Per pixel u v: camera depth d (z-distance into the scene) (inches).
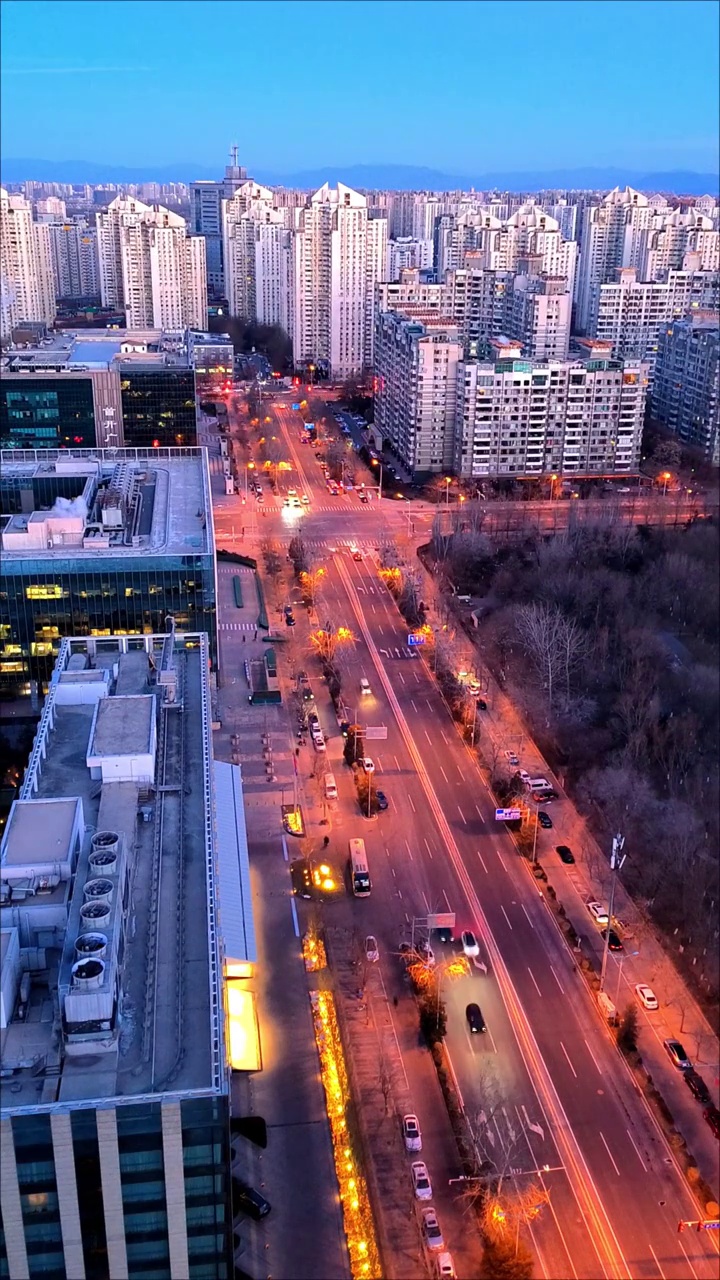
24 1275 3383.4
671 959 6053.2
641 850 6865.2
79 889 3759.8
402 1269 4325.8
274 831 7155.5
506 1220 4458.7
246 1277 4259.4
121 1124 3137.3
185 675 5826.8
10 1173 3171.8
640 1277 4333.2
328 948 6087.6
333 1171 4726.9
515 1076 5260.8
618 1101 5132.9
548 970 5979.3
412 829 7239.2
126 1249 3390.7
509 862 6919.3
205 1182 3309.5
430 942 6131.9
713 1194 4658.0
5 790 7209.6
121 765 4616.1
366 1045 5423.2
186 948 3821.4
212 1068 3255.4
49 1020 3444.9
